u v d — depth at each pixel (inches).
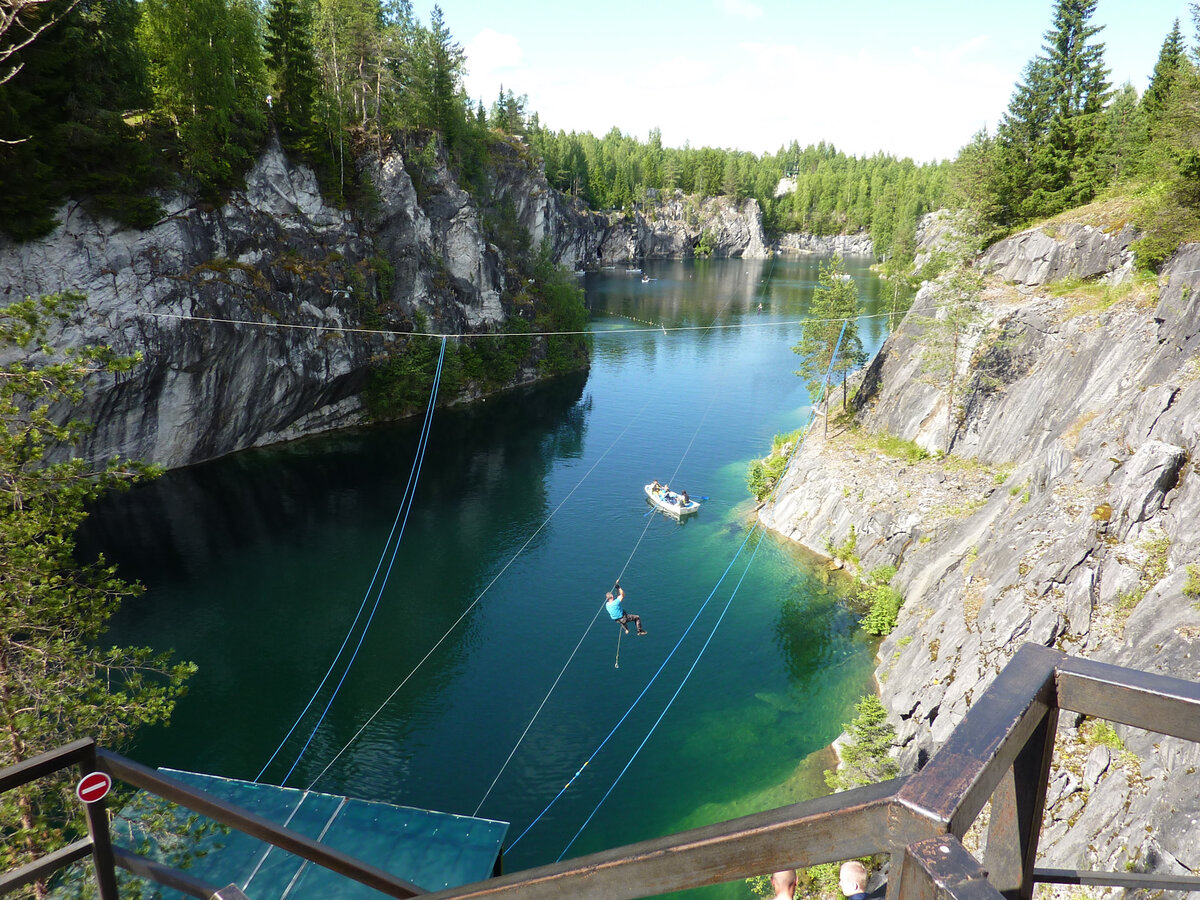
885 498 1851.6
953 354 1881.2
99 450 2220.7
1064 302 1744.6
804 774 1197.1
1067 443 1244.5
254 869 713.6
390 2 3693.4
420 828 831.7
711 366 4003.4
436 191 3481.8
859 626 1622.8
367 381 3002.0
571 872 72.7
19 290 1968.5
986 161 2822.3
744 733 1306.6
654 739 1301.7
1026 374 1761.8
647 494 2342.5
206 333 2313.0
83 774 121.1
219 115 2336.4
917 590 1556.3
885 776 1056.8
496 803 1171.9
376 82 3329.2
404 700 1408.7
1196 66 1568.7
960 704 1049.5
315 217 2817.4
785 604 1716.3
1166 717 67.2
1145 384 1130.0
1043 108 2581.2
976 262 2277.3
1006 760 60.6
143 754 1262.3
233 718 1353.3
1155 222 1533.0
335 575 1856.5
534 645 1583.4
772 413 3198.8
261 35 2861.7
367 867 104.8
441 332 3297.2
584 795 1182.3
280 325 2522.1
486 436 2935.5
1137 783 684.1
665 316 5211.6
